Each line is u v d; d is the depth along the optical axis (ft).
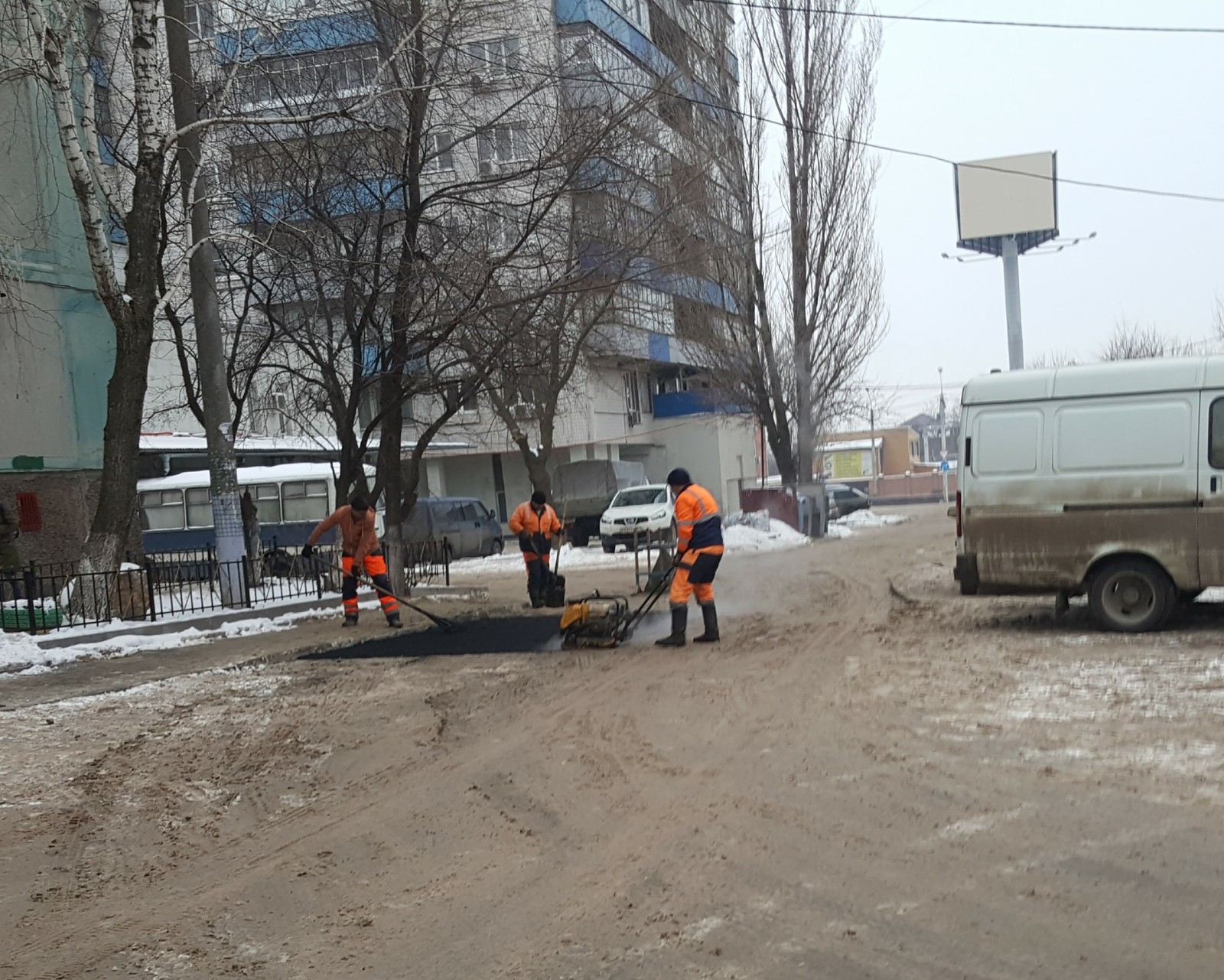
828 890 15.92
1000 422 38.75
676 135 86.99
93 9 54.70
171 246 65.57
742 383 109.40
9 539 54.24
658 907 15.65
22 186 58.39
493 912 15.85
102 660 42.63
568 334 82.99
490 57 58.39
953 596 52.95
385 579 50.24
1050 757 22.22
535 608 55.52
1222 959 13.20
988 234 175.63
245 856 18.95
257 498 109.60
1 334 57.62
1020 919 14.60
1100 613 37.60
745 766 22.86
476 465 158.81
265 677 37.06
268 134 56.08
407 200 56.59
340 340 63.26
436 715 29.53
